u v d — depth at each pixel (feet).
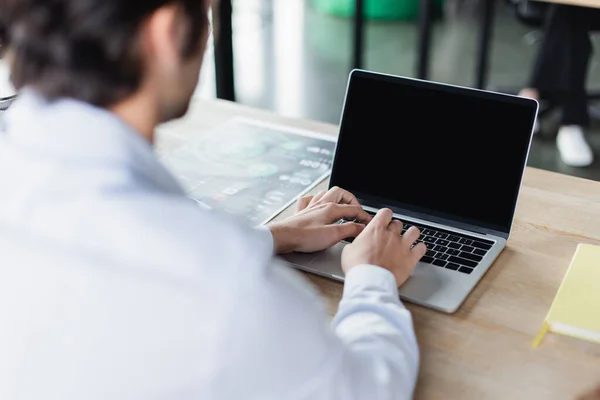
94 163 1.83
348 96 3.92
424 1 11.10
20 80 1.86
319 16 16.69
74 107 1.84
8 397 1.94
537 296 3.16
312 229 3.45
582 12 9.94
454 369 2.74
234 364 1.80
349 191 3.96
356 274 2.78
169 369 1.82
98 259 1.80
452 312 3.05
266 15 16.65
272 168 4.31
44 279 1.83
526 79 13.39
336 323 2.59
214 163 4.35
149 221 1.80
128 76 1.83
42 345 1.86
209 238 1.83
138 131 2.00
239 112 5.03
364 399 2.12
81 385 1.87
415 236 3.27
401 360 2.36
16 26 1.77
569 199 3.97
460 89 3.66
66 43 1.75
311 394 1.94
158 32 1.86
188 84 2.07
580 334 2.88
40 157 1.85
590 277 3.20
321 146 4.58
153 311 1.79
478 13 16.74
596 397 2.59
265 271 1.89
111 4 1.71
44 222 1.83
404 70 13.79
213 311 1.77
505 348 2.85
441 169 3.73
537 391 2.62
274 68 13.79
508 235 3.57
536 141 10.89
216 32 6.64
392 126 3.83
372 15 16.38
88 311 1.81
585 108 10.42
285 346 1.85
